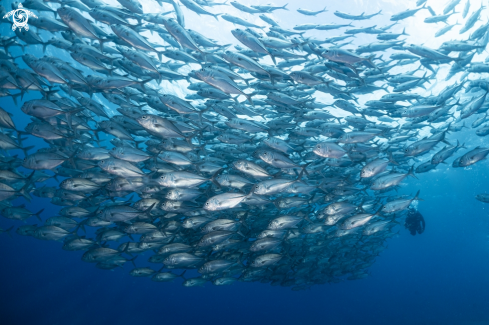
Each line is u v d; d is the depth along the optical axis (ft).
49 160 20.54
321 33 44.45
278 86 27.61
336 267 48.98
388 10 40.93
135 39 20.45
